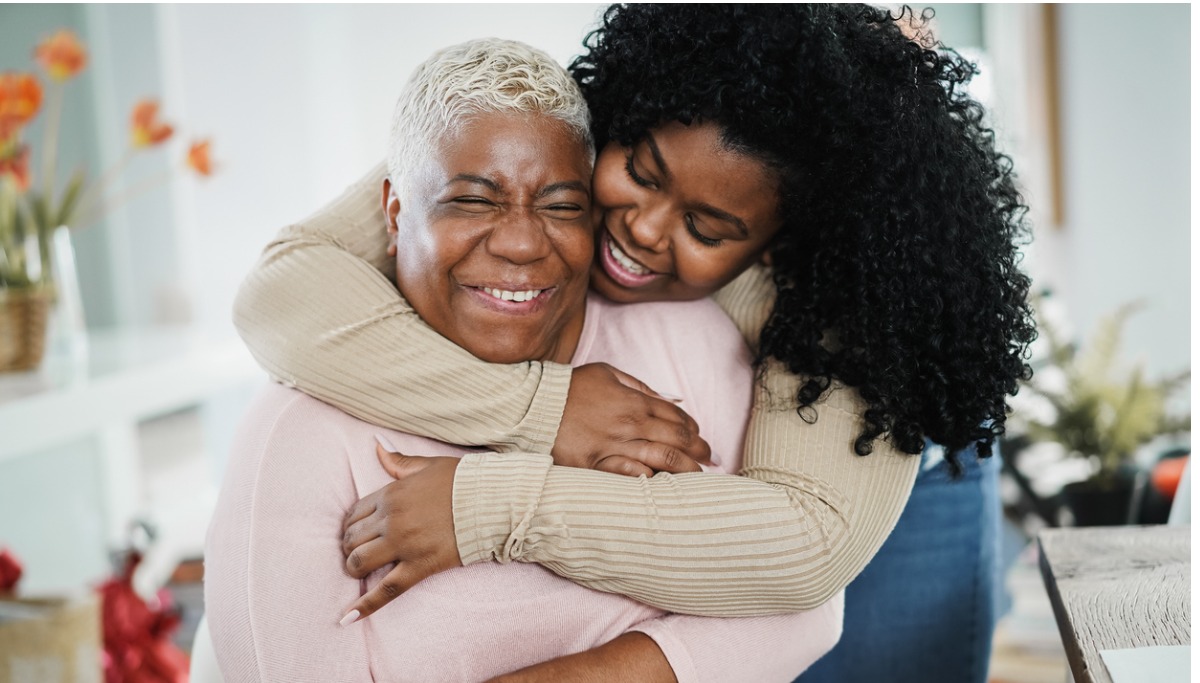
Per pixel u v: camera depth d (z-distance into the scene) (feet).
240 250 12.99
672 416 3.61
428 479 3.36
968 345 3.62
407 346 3.49
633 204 3.66
